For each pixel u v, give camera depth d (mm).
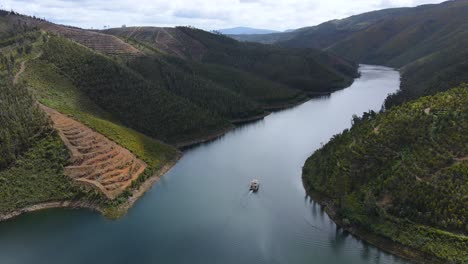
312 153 130875
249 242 79375
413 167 85625
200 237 81250
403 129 97750
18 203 91250
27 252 76375
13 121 102000
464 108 97000
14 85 116625
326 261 73438
